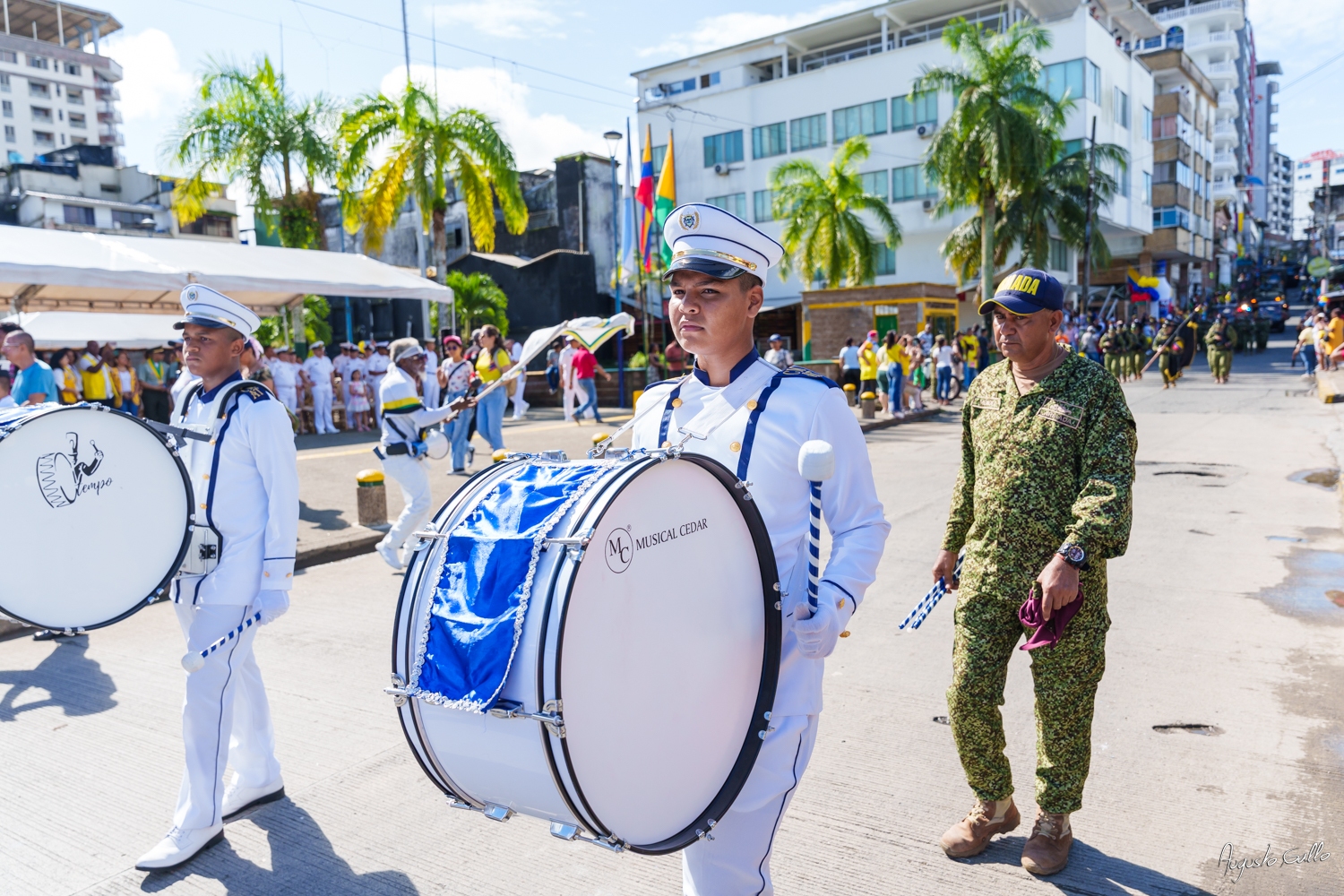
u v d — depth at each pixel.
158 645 5.61
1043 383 2.82
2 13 105.06
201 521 3.17
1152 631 5.36
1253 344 39.50
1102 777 3.63
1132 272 48.09
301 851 3.29
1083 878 2.95
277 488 3.15
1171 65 53.69
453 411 7.03
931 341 24.91
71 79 106.00
